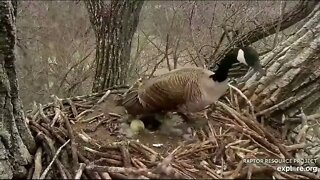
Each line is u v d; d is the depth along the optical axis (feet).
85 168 6.95
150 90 7.99
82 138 7.93
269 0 19.35
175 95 7.85
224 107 9.00
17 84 7.03
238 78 10.13
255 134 8.15
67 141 7.56
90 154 7.54
